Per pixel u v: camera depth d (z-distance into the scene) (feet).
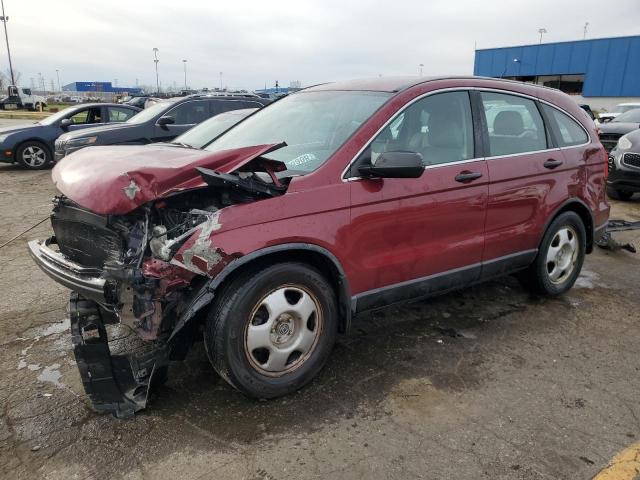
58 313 14.34
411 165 10.18
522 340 13.12
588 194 15.66
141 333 9.19
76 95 254.06
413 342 12.90
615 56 115.65
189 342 10.00
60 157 33.99
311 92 14.12
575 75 125.39
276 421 9.76
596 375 11.55
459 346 12.75
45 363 11.74
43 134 42.57
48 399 10.37
